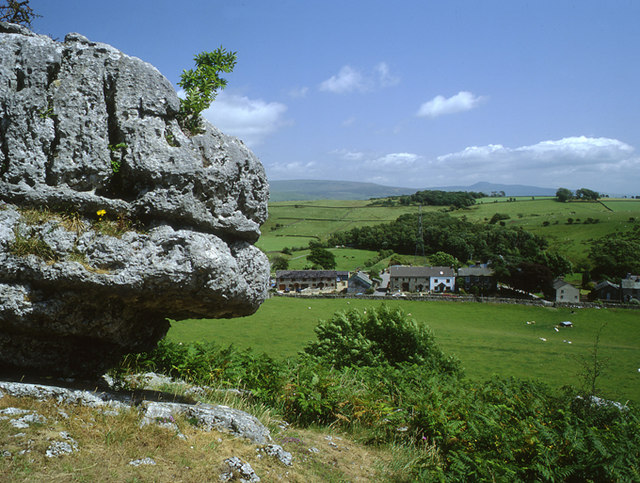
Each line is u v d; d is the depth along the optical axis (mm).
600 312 75500
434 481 6957
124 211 6316
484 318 70125
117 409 6062
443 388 10828
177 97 6875
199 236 6430
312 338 43938
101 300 6219
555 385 32906
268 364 10133
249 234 7176
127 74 6598
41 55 6375
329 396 9234
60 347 6848
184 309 7027
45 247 5836
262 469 5711
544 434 7500
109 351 7363
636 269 116438
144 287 6102
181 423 6082
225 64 7332
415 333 18594
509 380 12523
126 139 6492
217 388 8977
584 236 154125
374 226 170375
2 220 5844
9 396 5672
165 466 5121
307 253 147000
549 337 59312
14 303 5805
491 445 7777
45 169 6289
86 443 5148
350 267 132500
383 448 8117
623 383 35156
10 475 4340
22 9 10570
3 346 6379
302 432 7938
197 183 6496
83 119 6395
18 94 6254
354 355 17859
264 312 61500
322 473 6270
